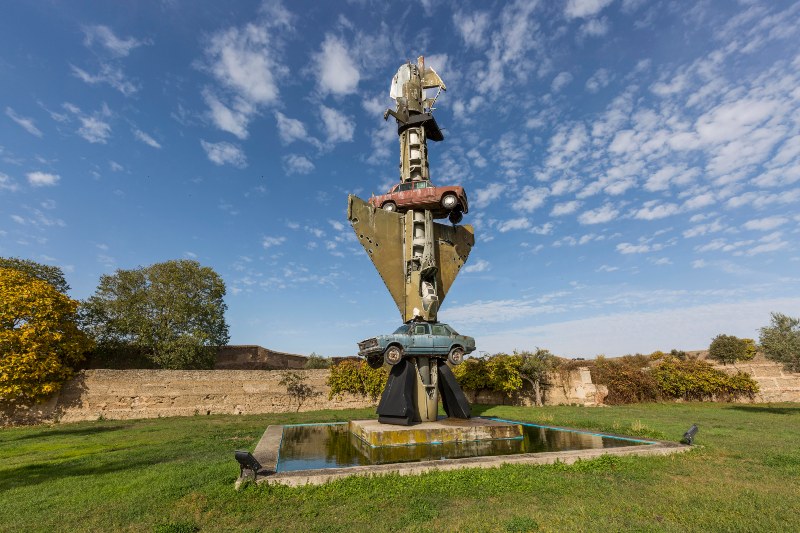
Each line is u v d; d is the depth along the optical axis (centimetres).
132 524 662
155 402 2603
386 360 1436
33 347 2334
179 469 1016
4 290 2402
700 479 874
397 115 1741
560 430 1567
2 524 672
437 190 1622
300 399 2862
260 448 1240
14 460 1238
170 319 3331
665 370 3359
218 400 2711
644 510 688
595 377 3123
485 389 3158
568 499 754
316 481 852
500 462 980
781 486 826
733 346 4525
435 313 1594
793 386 3409
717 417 2134
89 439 1667
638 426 1555
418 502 740
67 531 640
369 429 1316
